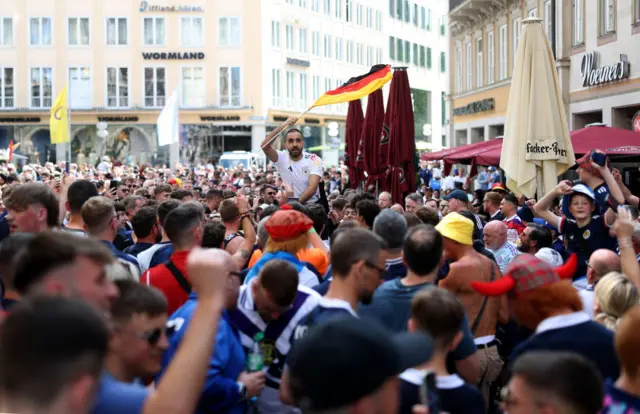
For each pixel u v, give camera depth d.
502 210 11.17
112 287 3.14
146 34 57.50
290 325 4.86
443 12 85.06
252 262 7.26
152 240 7.85
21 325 2.16
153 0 57.12
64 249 2.98
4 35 57.62
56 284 2.96
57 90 57.53
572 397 2.97
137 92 57.59
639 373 3.49
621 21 23.70
